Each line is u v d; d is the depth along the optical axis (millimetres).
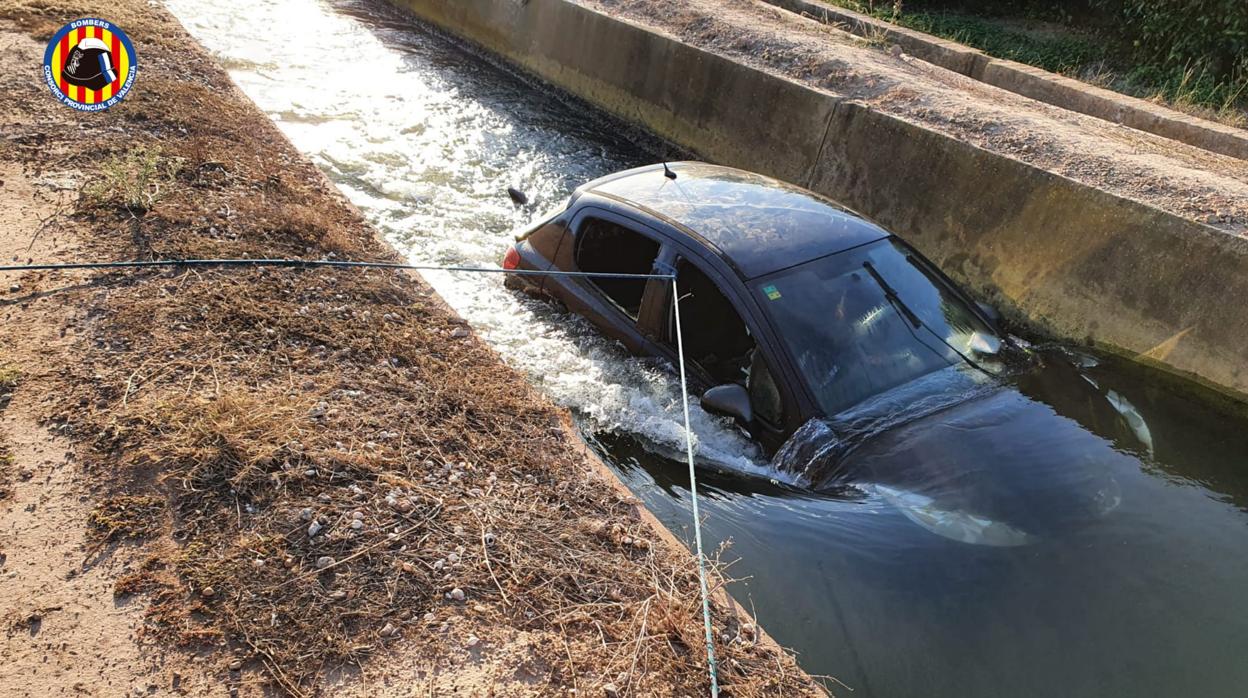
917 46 12977
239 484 3820
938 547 3930
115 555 3496
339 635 3244
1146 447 4695
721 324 5004
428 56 14172
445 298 6598
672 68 10945
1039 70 12008
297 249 6027
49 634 3172
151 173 6656
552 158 10367
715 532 4332
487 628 3332
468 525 3791
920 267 5414
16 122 7379
